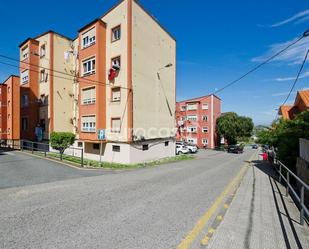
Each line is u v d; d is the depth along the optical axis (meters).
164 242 4.01
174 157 25.81
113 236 4.18
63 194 7.01
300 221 5.12
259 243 4.08
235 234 4.43
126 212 5.52
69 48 26.41
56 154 19.39
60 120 25.14
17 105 25.61
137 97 20.23
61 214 5.26
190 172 13.05
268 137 19.50
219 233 4.46
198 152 40.16
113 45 20.45
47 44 25.16
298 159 10.62
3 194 6.82
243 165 19.00
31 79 26.08
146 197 6.95
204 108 53.75
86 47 21.50
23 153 19.73
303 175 9.28
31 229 4.41
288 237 4.39
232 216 5.46
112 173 11.78
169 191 7.86
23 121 27.00
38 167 12.34
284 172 11.95
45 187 7.86
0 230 4.33
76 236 4.15
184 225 4.80
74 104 25.83
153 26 22.92
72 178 9.73
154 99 23.08
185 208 5.97
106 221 4.91
